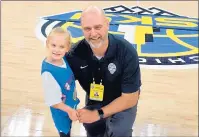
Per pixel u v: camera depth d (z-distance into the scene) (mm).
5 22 8070
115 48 2432
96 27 2230
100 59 2475
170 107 4531
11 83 5035
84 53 2498
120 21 8367
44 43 6840
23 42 6812
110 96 2668
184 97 4816
